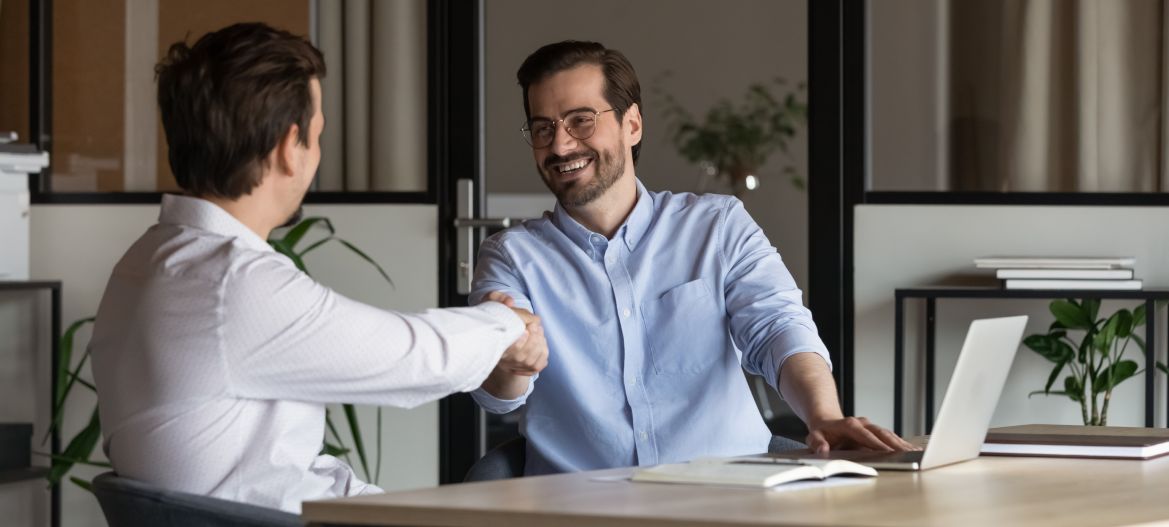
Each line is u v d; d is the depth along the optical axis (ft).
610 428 7.34
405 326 5.32
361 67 12.59
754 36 19.42
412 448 12.43
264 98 5.36
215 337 5.09
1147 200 11.16
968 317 11.45
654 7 19.69
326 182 12.66
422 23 12.49
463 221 12.25
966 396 5.46
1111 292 10.33
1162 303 11.00
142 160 13.00
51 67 13.10
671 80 19.74
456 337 5.45
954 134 11.66
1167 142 11.23
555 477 5.04
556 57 7.55
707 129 19.56
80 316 12.94
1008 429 7.11
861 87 11.63
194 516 4.93
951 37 11.64
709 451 7.36
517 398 6.79
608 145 7.52
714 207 7.76
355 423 11.41
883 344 11.53
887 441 5.83
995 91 11.59
